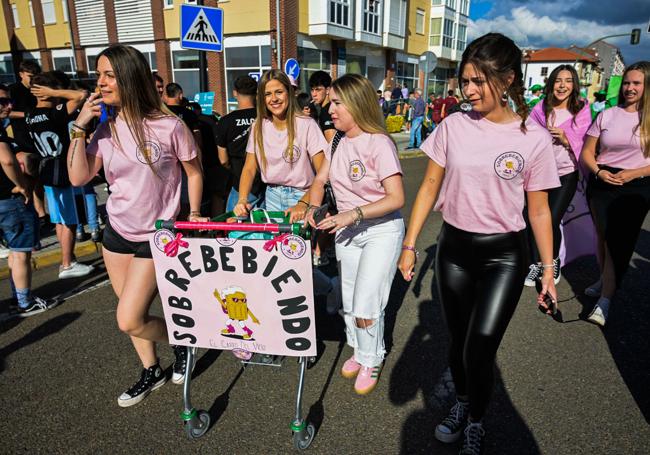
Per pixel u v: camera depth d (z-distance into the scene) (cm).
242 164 410
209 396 273
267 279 208
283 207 341
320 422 252
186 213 380
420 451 231
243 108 414
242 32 1789
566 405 265
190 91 1967
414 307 393
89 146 237
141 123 223
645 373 296
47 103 416
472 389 211
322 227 224
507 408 262
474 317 207
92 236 548
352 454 229
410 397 274
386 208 237
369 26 2183
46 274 474
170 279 219
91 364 309
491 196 201
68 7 2141
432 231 635
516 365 304
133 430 246
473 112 206
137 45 2033
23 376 296
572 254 448
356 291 263
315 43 1969
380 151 244
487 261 210
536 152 194
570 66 392
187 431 238
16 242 363
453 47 3177
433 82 3139
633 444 234
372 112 248
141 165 227
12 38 2422
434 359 315
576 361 310
